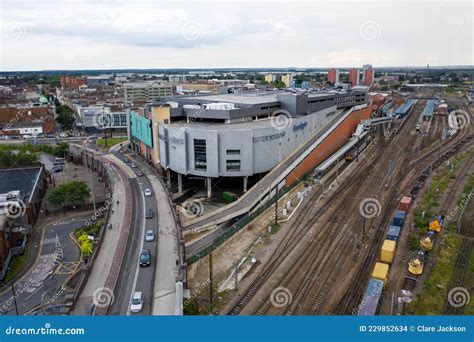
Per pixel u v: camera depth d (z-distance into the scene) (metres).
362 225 60.09
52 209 77.38
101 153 112.25
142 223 55.25
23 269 54.09
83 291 37.66
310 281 44.88
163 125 84.56
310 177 85.44
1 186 78.81
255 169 78.94
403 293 41.91
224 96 123.94
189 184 88.25
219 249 52.97
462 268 46.75
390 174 86.50
